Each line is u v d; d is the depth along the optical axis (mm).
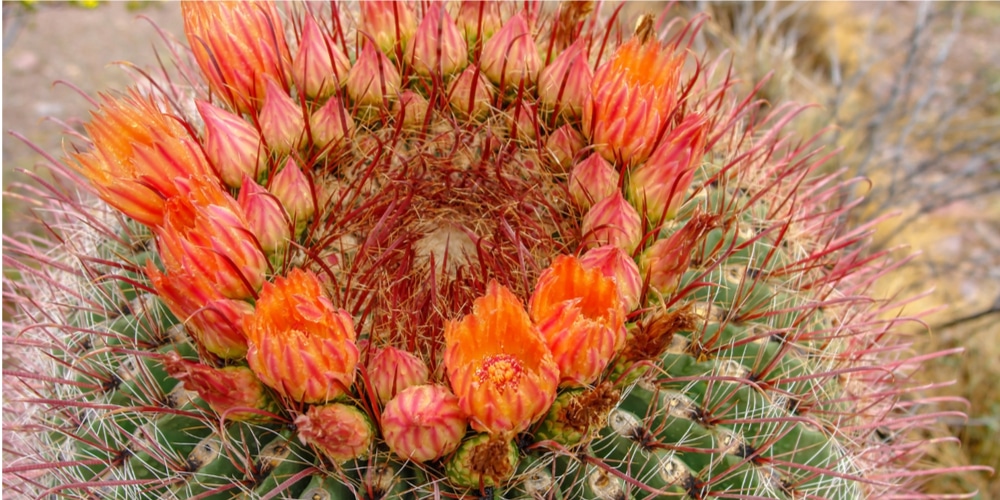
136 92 547
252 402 501
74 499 536
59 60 1543
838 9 1485
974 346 1047
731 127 657
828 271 661
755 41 1266
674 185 549
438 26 580
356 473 502
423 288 548
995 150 1271
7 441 629
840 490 564
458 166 581
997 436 967
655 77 567
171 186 529
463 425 488
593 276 493
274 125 559
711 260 563
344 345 487
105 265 580
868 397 637
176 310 508
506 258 553
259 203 526
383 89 576
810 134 1178
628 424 521
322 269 540
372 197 562
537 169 573
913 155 1338
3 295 637
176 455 518
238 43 567
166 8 1660
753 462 533
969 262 1224
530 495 500
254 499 502
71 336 573
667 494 504
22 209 1086
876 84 1429
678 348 542
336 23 635
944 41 1589
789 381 556
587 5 623
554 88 583
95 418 535
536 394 477
